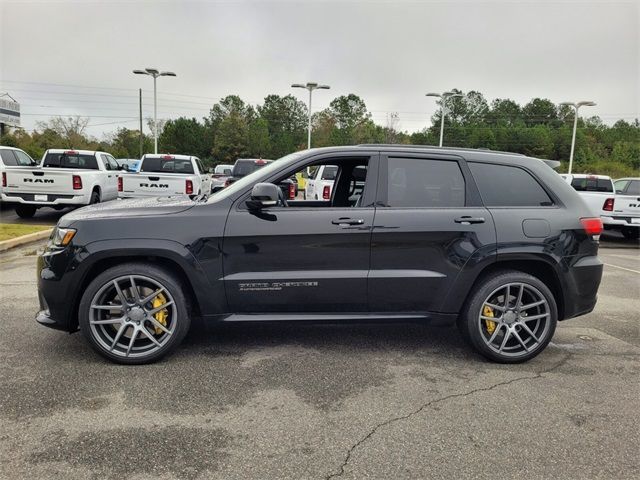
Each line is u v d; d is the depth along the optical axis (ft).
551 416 10.54
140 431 9.50
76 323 12.86
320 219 12.84
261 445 9.14
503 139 283.59
